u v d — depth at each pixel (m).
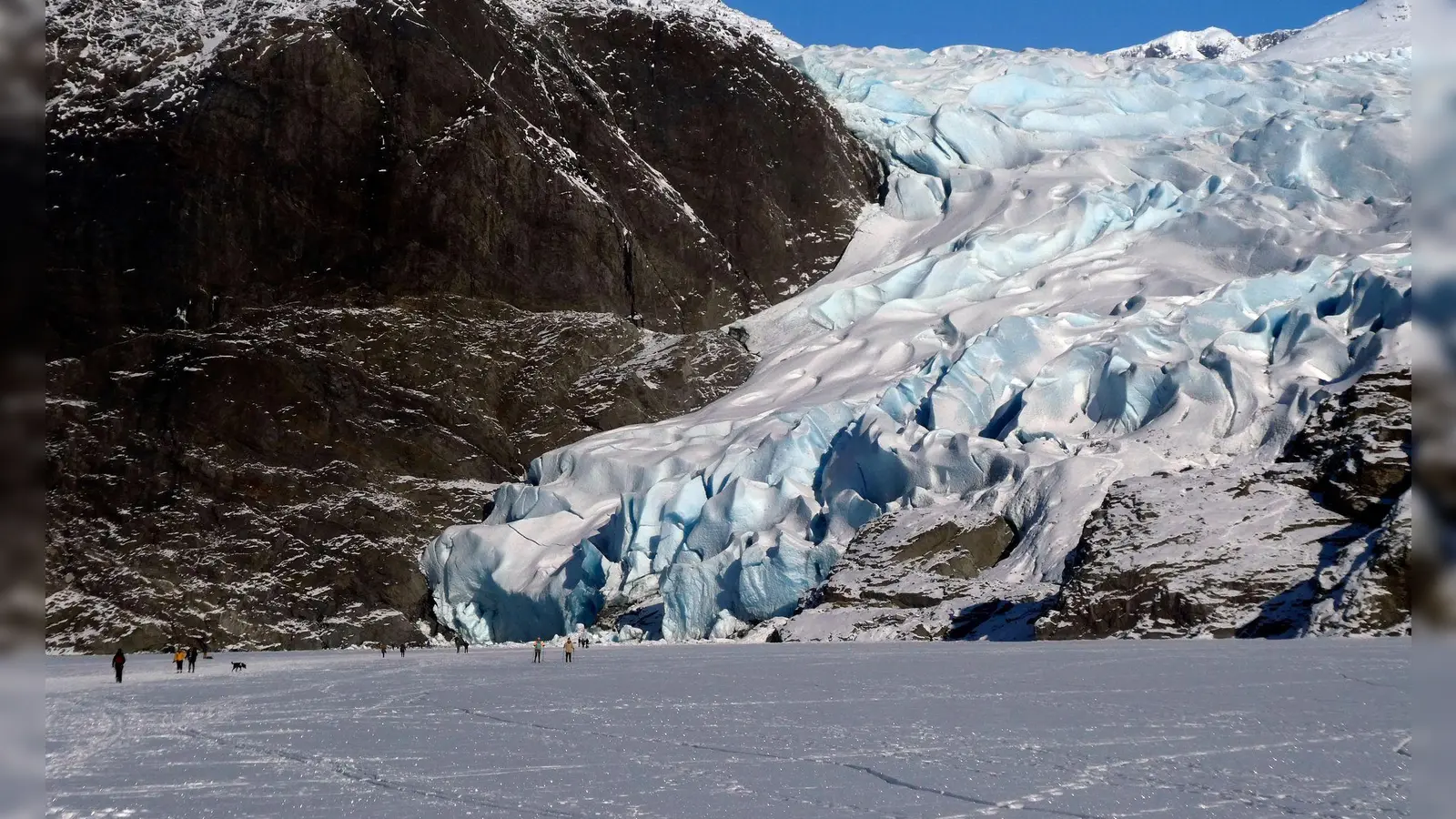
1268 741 22.73
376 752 24.16
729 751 23.39
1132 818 17.09
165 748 25.19
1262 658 38.19
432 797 19.47
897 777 20.31
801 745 23.78
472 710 31.47
